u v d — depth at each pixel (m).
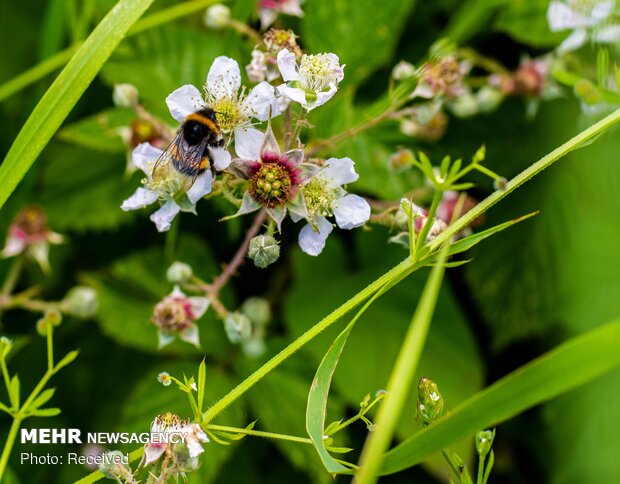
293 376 0.49
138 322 0.49
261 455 0.49
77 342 0.51
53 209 0.50
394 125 0.48
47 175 0.51
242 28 0.44
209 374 0.48
